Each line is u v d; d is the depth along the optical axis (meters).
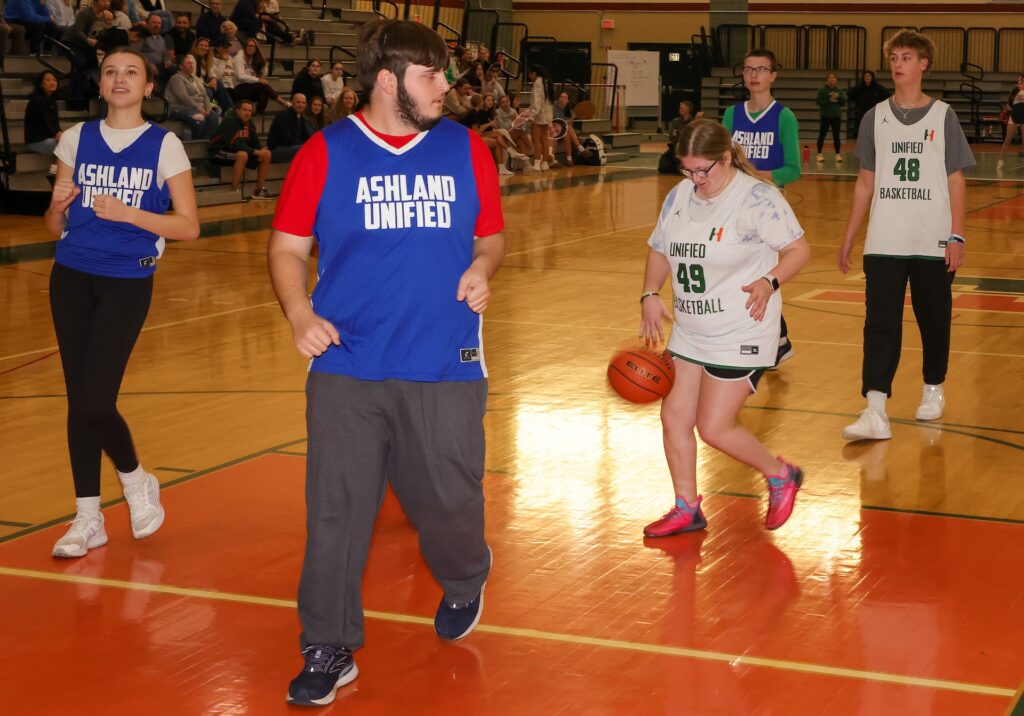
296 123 19.70
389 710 3.61
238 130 18.62
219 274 12.52
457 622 4.03
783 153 7.95
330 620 3.61
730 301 4.88
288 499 5.66
